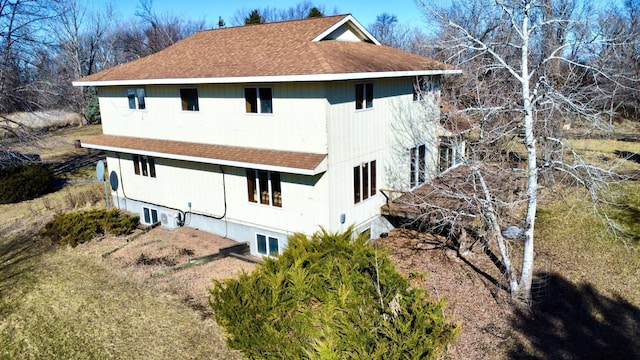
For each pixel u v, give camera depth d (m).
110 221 17.41
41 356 10.23
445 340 7.60
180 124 16.31
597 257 13.92
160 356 9.98
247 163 13.41
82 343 10.60
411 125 17.23
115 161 19.41
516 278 12.21
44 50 27.22
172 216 17.41
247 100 14.11
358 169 14.34
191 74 14.73
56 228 17.02
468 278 12.80
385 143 15.68
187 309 11.80
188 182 16.72
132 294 12.74
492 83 12.27
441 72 15.62
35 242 17.31
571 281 12.54
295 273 8.41
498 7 11.35
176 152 15.49
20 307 12.39
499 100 13.12
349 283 8.25
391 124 15.92
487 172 12.77
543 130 11.60
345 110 13.30
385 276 8.62
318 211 13.25
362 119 14.19
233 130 14.75
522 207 18.30
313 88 12.43
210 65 15.10
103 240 16.98
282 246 14.46
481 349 9.68
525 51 10.52
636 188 20.14
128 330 11.01
